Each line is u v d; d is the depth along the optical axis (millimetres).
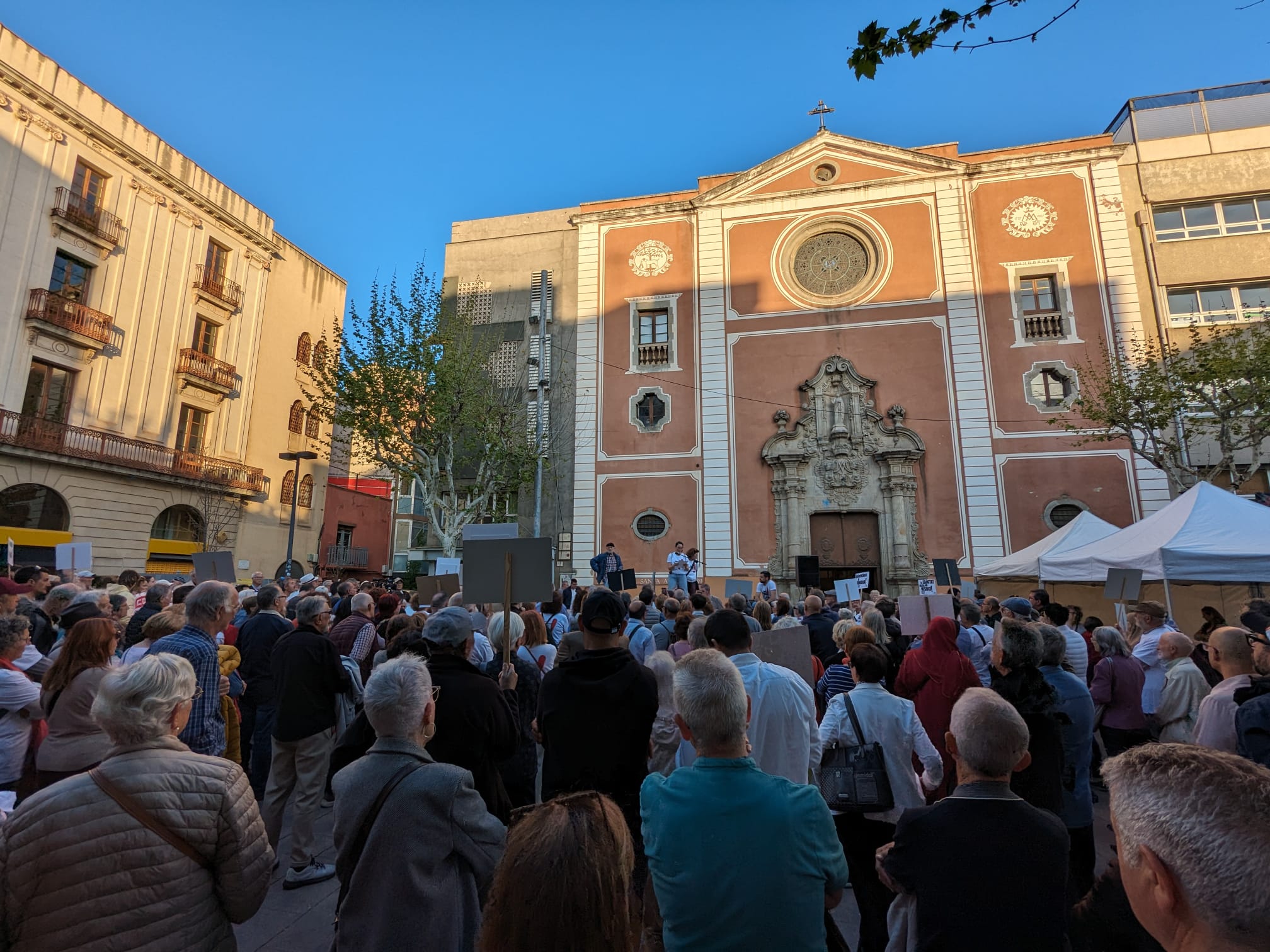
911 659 4844
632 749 3551
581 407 24125
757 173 24344
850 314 22828
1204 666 7195
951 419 21422
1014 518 20438
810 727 3889
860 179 23750
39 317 19922
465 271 27391
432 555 25000
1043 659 4137
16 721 4148
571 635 5645
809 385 22422
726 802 2209
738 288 23844
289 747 5129
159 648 4082
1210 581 9055
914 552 20844
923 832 2420
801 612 14547
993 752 2428
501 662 4816
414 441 21516
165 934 2184
